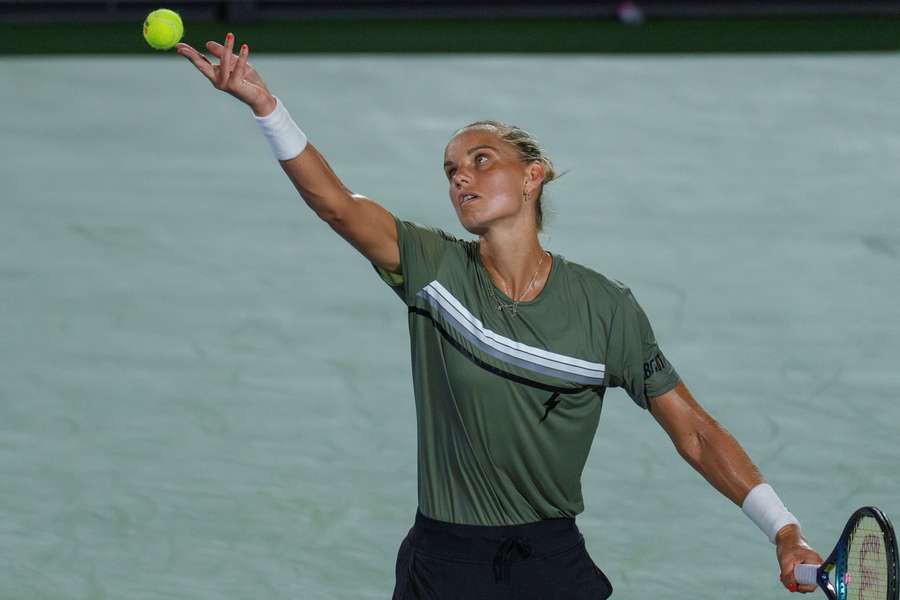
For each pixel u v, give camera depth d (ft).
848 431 87.51
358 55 209.56
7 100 182.29
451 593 50.01
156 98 185.57
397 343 102.68
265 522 75.36
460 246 50.67
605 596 51.85
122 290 113.39
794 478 80.79
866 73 200.64
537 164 50.21
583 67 203.72
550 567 50.19
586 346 49.21
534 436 49.14
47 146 161.79
